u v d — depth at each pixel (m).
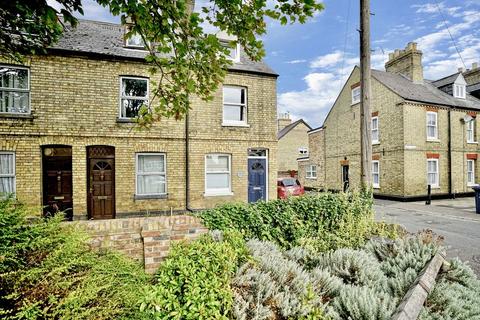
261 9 2.80
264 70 11.33
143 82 9.71
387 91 16.47
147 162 9.80
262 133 11.16
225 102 10.81
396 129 15.85
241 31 3.07
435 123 16.50
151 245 3.42
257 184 11.20
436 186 16.30
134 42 9.87
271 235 5.08
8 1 2.63
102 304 2.04
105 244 3.37
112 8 2.75
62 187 8.78
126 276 2.74
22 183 8.27
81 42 9.36
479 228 8.80
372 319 2.46
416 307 2.68
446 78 19.50
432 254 3.96
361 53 6.59
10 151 8.24
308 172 24.91
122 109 9.45
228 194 10.55
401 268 3.73
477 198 11.32
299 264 3.68
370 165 6.55
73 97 8.79
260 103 11.19
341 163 20.42
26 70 8.53
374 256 4.29
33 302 1.78
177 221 3.67
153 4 2.75
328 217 5.74
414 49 18.23
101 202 9.11
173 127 9.88
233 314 2.19
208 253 2.58
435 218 10.52
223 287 2.27
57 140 8.59
